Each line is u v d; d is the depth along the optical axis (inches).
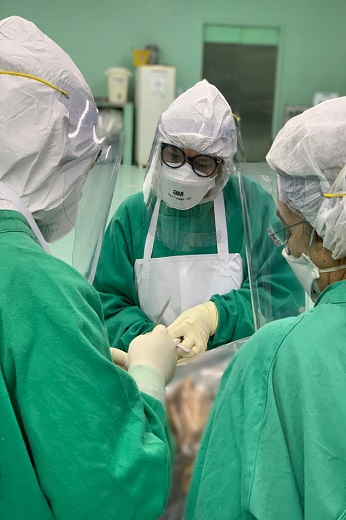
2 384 26.5
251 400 29.7
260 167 49.5
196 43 310.3
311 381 28.2
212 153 56.2
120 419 28.4
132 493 27.7
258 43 316.8
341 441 27.1
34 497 26.9
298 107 318.0
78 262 48.2
